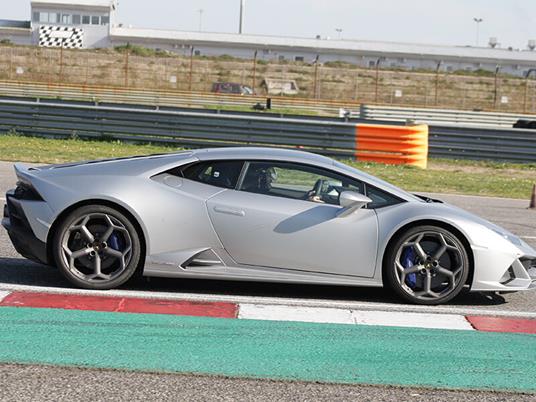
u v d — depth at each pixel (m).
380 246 8.48
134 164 8.76
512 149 31.23
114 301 8.12
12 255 10.45
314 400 5.61
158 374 6.02
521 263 8.73
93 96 66.00
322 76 83.56
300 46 113.75
